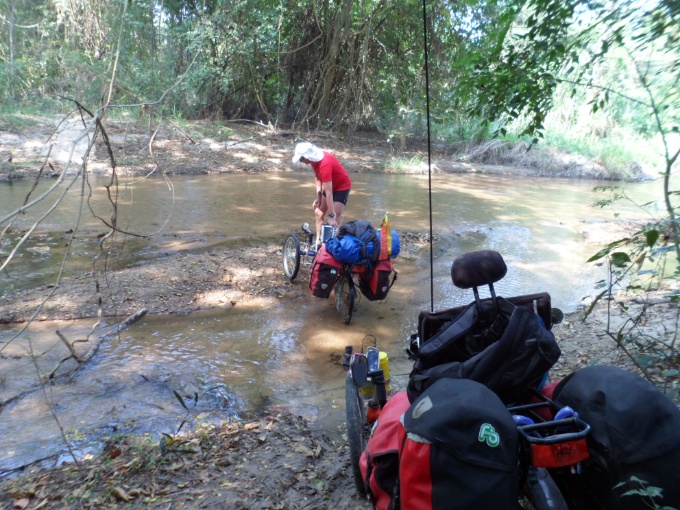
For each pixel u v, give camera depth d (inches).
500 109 214.1
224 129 834.2
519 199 625.6
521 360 98.9
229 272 313.7
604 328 246.1
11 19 731.4
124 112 782.5
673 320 238.2
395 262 360.2
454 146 968.9
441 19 781.3
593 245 420.8
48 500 135.1
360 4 906.7
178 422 175.9
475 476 78.4
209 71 853.2
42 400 184.9
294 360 225.3
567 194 681.0
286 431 172.4
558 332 250.8
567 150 906.1
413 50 925.2
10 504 134.3
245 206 495.5
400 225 458.3
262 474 146.6
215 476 145.6
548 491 86.3
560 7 185.6
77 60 728.3
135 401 187.3
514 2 197.5
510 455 80.2
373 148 922.1
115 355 219.8
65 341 200.2
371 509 131.5
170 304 269.0
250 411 187.2
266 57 920.3
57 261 320.2
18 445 160.2
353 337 249.4
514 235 447.2
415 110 929.5
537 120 213.8
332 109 984.9
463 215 516.1
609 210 572.1
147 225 411.2
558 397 96.9
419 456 81.0
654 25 175.8
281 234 405.7
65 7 795.4
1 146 599.8
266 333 248.2
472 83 214.1
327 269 248.5
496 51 203.8
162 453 152.9
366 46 880.9
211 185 590.9
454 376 102.0
